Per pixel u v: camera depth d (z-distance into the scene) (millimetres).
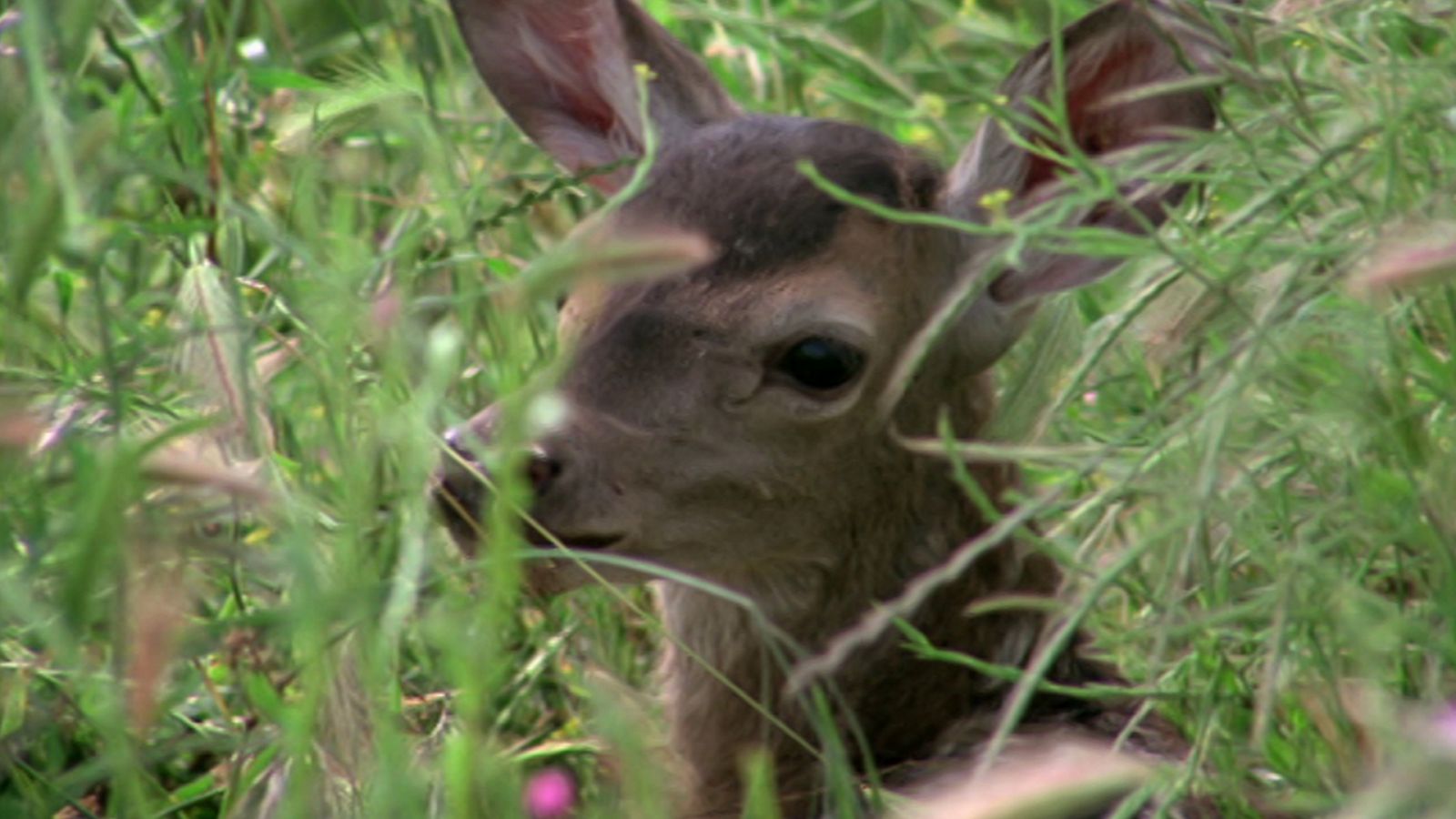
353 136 12117
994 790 7402
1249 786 9367
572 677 10477
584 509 9461
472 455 9055
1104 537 9914
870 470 10062
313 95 11750
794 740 10367
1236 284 9508
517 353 8141
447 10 12688
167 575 8234
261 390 9508
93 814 9328
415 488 8211
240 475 8023
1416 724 7637
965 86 13016
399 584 7934
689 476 9695
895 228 10023
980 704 10352
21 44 8984
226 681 10359
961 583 10266
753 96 13727
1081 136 10508
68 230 8352
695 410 9680
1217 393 8828
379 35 13414
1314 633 8797
